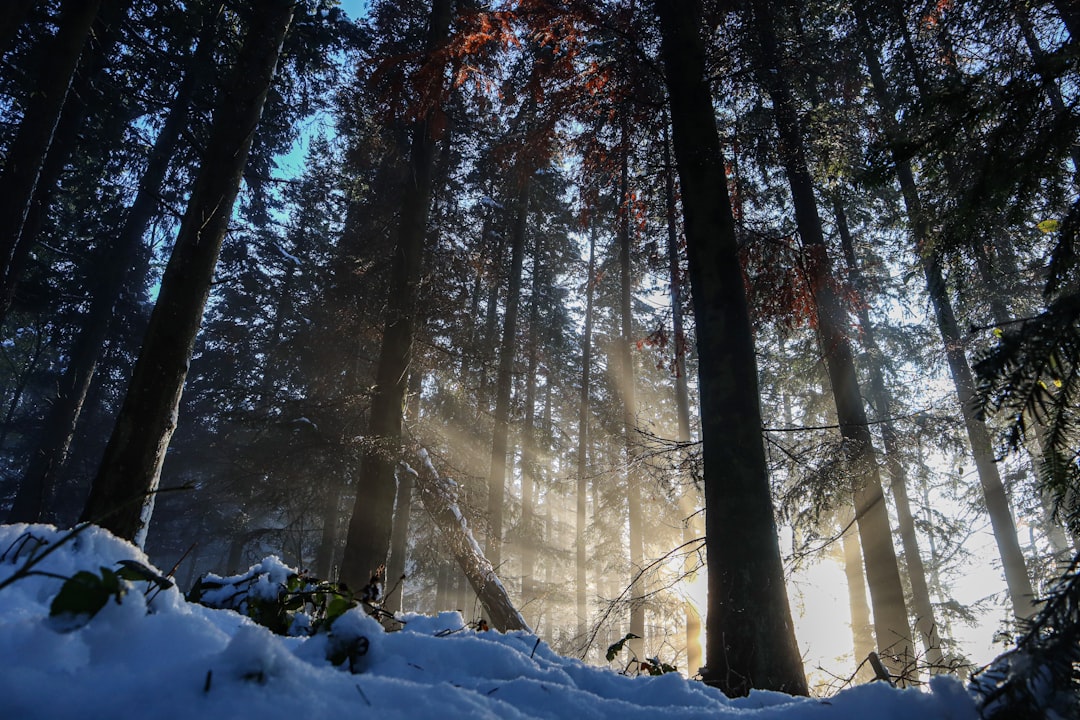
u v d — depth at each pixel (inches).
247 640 53.4
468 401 566.9
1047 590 60.9
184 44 557.9
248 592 100.2
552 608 729.6
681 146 219.5
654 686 79.6
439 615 110.7
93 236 687.7
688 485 265.0
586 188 335.0
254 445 549.0
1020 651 58.4
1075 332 63.3
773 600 162.4
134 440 209.0
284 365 626.2
